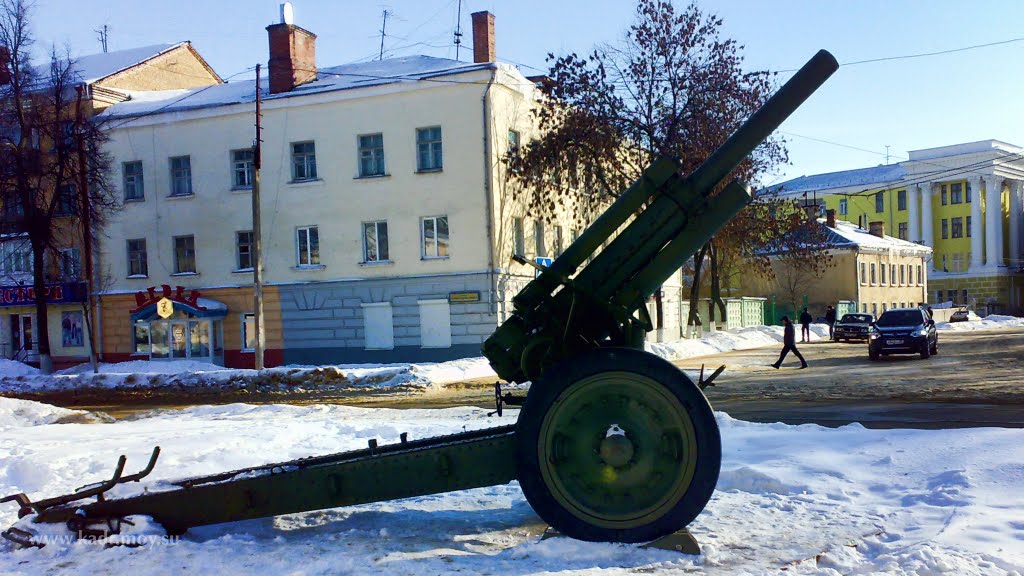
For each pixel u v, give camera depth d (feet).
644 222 18.66
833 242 198.18
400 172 105.70
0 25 112.16
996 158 263.29
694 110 108.47
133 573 16.34
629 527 17.06
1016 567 14.80
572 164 107.86
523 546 17.17
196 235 116.57
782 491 21.62
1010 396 52.11
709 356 111.86
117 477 19.07
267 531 19.66
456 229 103.60
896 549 16.26
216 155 115.24
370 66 117.19
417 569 16.01
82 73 127.13
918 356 98.48
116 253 121.19
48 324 127.03
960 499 19.27
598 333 18.89
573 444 17.42
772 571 15.24
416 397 68.13
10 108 114.21
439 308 104.73
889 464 23.27
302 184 110.11
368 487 18.11
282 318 111.55
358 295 107.96
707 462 16.99
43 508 19.04
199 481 19.19
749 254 129.18
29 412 51.37
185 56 142.51
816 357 104.06
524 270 109.50
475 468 17.89
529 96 112.98
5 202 114.62
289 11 112.47
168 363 110.73
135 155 119.34
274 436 33.76
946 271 274.57
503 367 19.21
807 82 18.35
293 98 109.81
